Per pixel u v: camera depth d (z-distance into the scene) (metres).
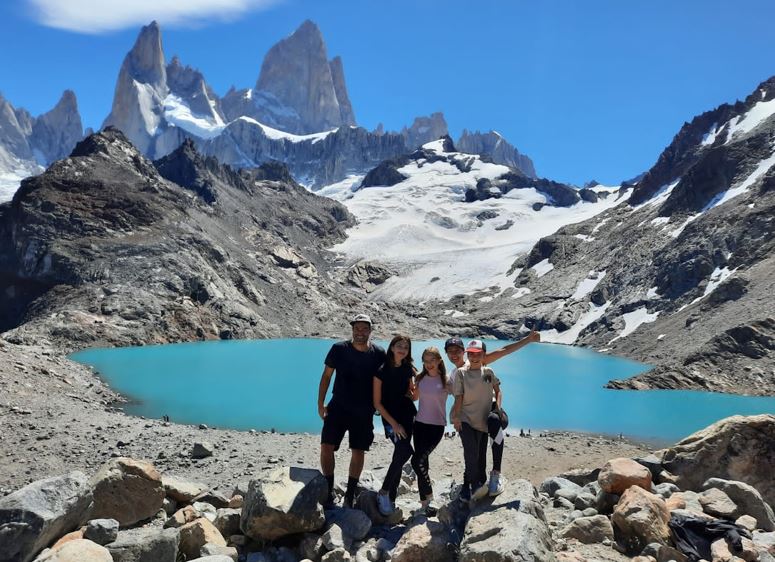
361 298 136.12
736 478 13.06
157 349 64.94
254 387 42.28
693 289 81.44
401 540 8.77
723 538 9.84
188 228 95.62
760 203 86.12
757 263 75.06
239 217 139.88
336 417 10.48
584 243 135.50
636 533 9.84
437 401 10.12
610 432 30.56
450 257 162.38
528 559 7.52
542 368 61.38
